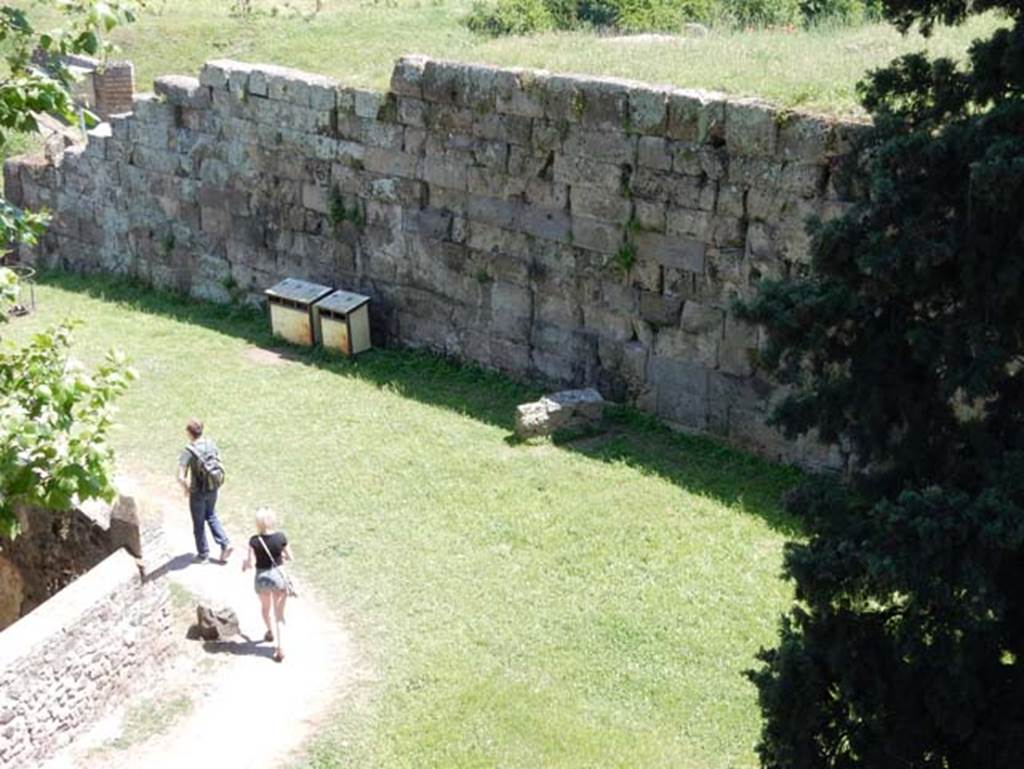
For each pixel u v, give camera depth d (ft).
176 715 48.98
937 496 34.96
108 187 97.81
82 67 114.21
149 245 96.73
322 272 86.58
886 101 42.29
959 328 37.17
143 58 123.95
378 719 48.21
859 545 36.24
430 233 79.87
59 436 42.14
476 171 76.43
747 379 67.67
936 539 34.19
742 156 65.16
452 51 83.87
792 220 64.13
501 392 76.54
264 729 48.11
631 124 68.80
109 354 43.37
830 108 63.00
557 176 72.79
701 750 45.78
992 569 34.86
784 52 75.36
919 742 36.91
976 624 35.32
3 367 41.52
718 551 57.88
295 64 115.44
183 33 127.34
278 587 51.70
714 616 53.11
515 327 77.30
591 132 70.64
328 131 83.15
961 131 37.68
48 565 53.98
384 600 55.77
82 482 40.68
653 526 60.18
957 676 35.47
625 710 48.01
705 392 69.56
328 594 56.49
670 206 68.59
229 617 53.88
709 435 69.87
